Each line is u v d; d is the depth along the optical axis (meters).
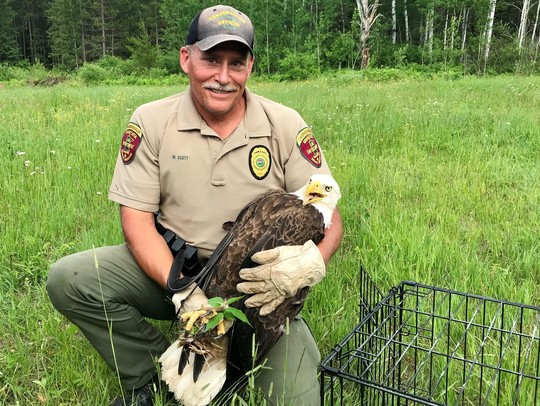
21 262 1.72
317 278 0.99
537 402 1.08
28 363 1.21
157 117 1.17
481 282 1.54
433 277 1.61
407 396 0.85
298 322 1.15
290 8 15.85
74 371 1.13
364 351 1.12
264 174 1.18
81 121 3.97
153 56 16.34
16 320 1.40
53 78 12.96
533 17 17.75
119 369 1.14
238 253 1.02
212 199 1.15
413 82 8.06
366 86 7.78
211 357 0.99
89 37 25.05
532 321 1.35
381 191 2.36
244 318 0.85
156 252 1.09
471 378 1.15
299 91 6.82
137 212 1.14
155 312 1.18
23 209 2.08
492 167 2.73
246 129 1.17
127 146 1.17
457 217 2.07
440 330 1.31
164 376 1.01
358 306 1.41
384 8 18.12
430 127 3.55
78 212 2.15
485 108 4.38
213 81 1.09
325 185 1.09
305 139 1.23
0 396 1.12
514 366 1.16
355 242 1.88
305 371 1.07
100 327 1.12
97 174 2.56
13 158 2.89
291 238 1.03
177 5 17.02
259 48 14.75
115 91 7.64
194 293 0.99
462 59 12.94
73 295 1.09
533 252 1.76
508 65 12.13
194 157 1.14
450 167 2.76
